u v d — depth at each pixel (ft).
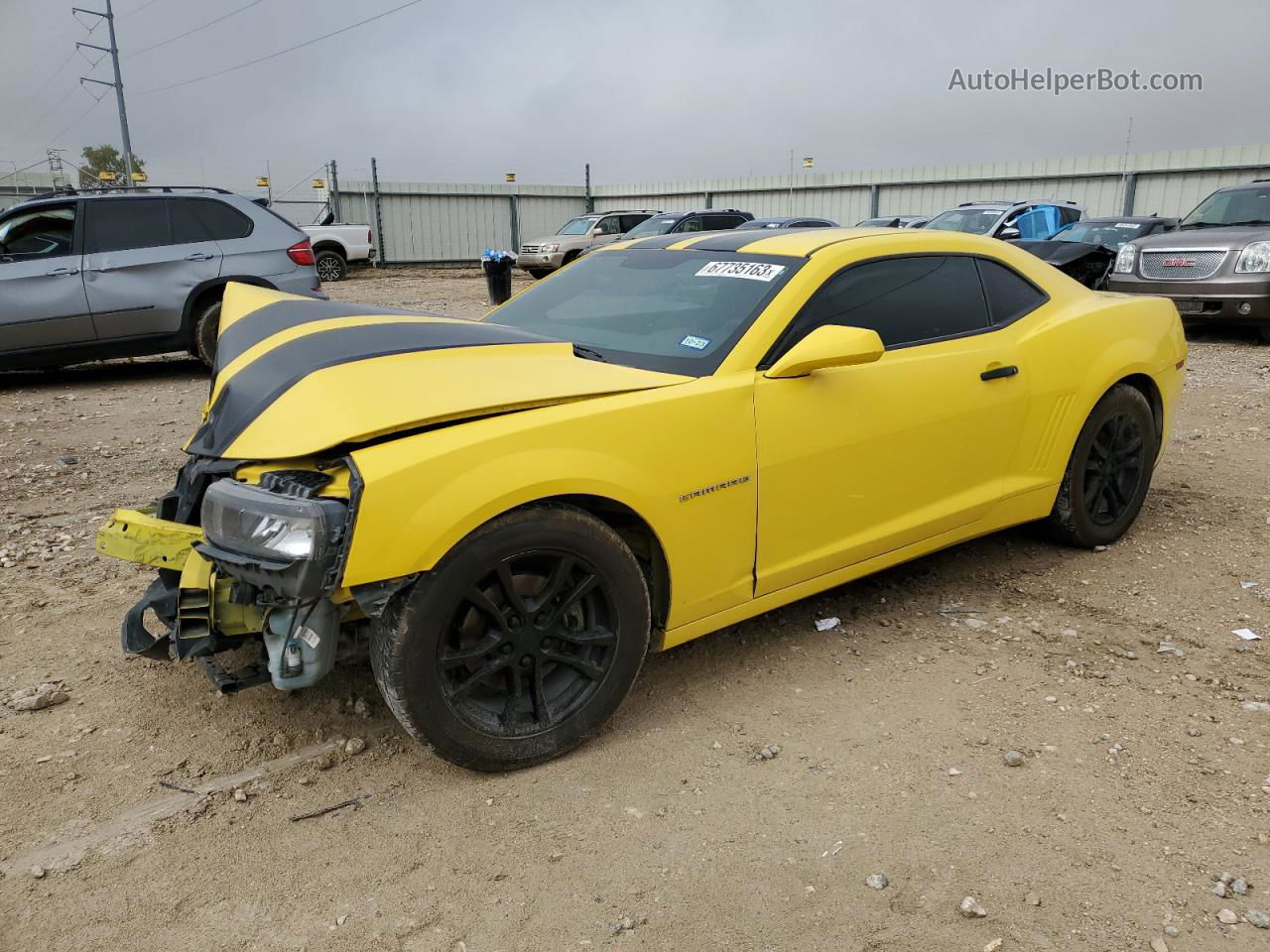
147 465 20.92
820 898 7.59
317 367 9.00
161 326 30.55
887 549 11.87
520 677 9.07
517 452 8.48
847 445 10.96
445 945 7.14
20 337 28.76
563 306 12.65
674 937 7.21
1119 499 15.05
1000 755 9.53
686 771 9.29
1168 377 15.31
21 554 14.98
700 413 9.73
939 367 11.93
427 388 8.70
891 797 8.86
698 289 11.68
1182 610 12.87
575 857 8.08
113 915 7.40
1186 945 7.06
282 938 7.19
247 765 9.37
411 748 9.67
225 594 8.73
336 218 106.93
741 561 10.37
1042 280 14.03
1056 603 13.16
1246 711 10.28
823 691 10.80
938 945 7.10
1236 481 18.71
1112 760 9.41
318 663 8.61
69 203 29.50
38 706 10.36
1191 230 37.96
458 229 114.42
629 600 9.40
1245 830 8.33
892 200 108.37
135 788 8.99
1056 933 7.20
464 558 8.28
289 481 8.14
